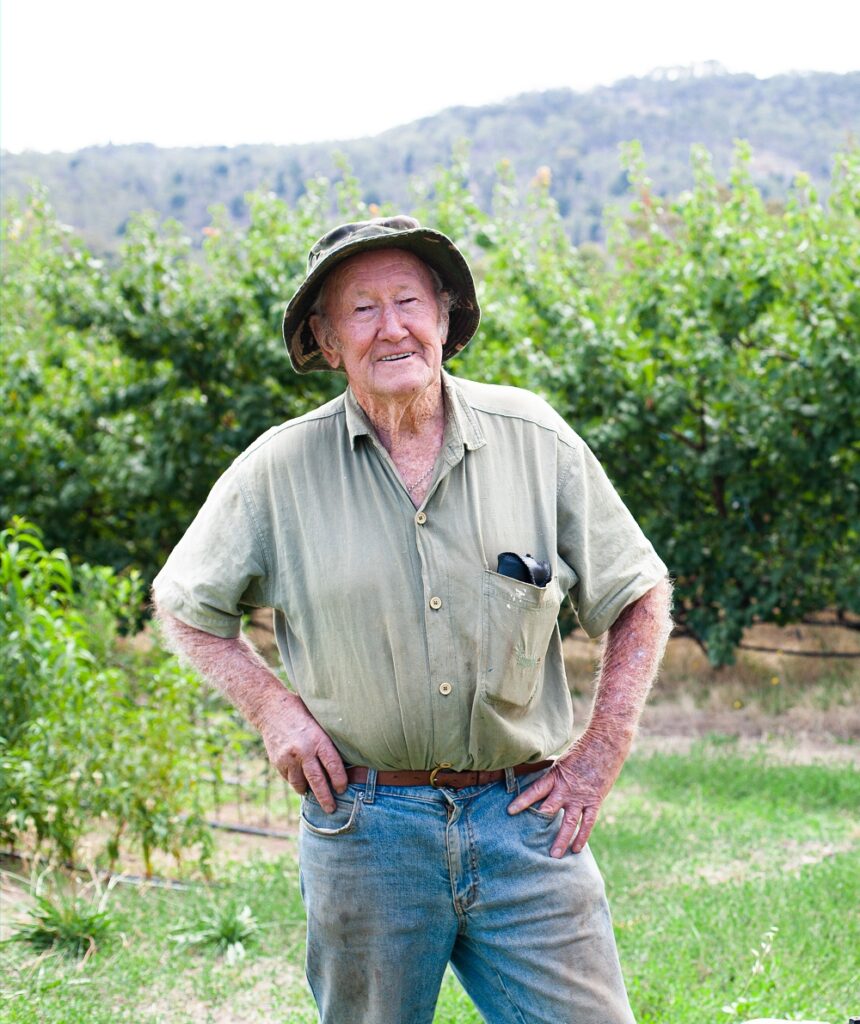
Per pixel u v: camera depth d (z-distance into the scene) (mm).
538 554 2543
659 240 10289
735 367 9484
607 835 6266
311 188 11992
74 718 5621
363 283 2518
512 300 11023
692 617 10359
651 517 10359
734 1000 3959
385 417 2537
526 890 2520
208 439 11375
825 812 6801
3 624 5676
